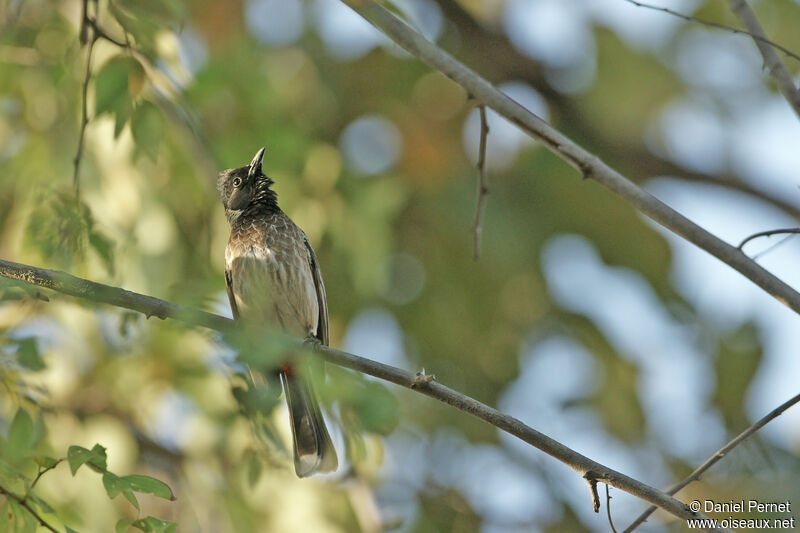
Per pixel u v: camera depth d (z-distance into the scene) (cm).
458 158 1444
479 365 1527
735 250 734
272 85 1074
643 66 1480
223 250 1160
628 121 1570
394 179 1348
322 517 1098
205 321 720
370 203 1248
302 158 1120
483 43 1612
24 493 670
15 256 1077
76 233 864
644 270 1528
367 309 1430
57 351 1024
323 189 1255
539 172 1474
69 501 1005
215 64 955
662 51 1472
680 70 1481
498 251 1449
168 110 1002
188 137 1073
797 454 1444
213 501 1105
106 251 888
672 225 747
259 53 1199
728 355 1544
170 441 1131
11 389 818
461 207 1430
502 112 777
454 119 1433
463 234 1440
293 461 908
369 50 1418
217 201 1175
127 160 1115
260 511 1098
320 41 1406
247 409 852
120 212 1120
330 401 679
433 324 1472
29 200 1059
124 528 638
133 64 839
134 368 1002
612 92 1523
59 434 1017
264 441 874
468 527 1509
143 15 892
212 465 1115
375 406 677
